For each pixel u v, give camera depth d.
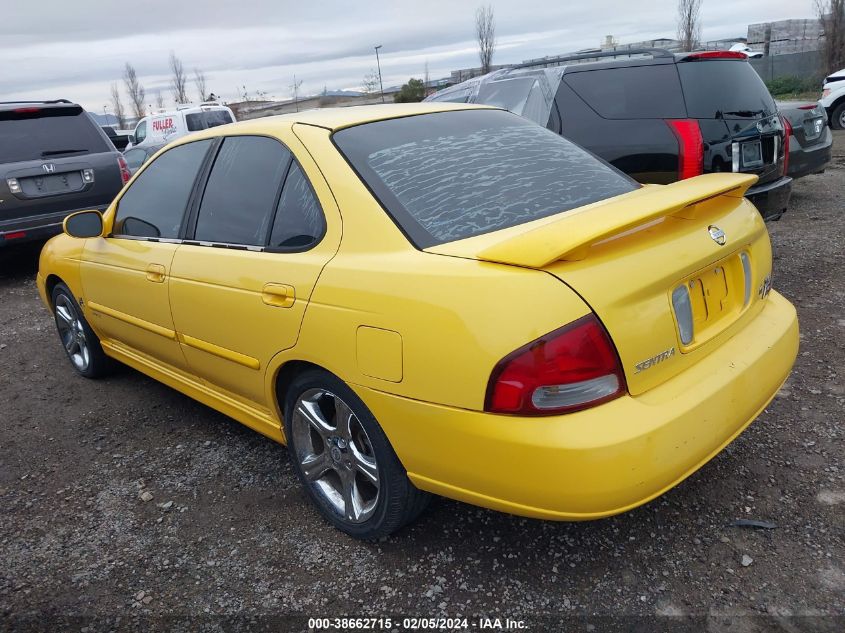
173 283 3.18
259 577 2.55
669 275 2.12
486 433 2.00
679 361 2.18
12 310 6.64
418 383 2.12
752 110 5.12
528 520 2.72
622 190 2.78
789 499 2.72
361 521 2.61
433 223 2.37
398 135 2.79
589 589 2.34
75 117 7.83
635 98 5.27
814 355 3.99
